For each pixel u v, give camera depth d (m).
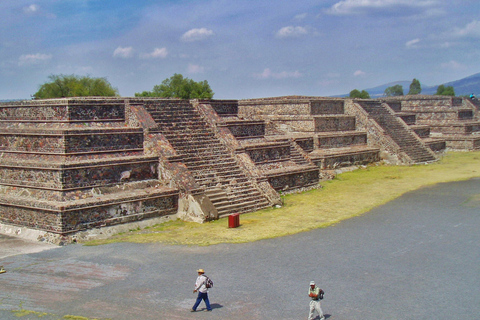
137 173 24.55
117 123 26.23
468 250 18.62
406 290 14.62
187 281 15.53
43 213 20.84
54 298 14.23
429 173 39.69
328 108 46.62
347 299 13.95
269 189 28.42
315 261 17.44
